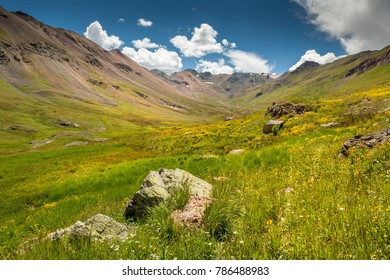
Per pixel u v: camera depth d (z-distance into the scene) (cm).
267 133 3909
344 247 549
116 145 5550
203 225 766
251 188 1104
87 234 766
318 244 554
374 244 543
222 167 1988
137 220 977
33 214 1891
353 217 636
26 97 18788
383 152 1146
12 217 2025
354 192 860
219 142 4084
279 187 1105
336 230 594
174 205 898
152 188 1023
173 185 1075
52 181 3083
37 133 11106
